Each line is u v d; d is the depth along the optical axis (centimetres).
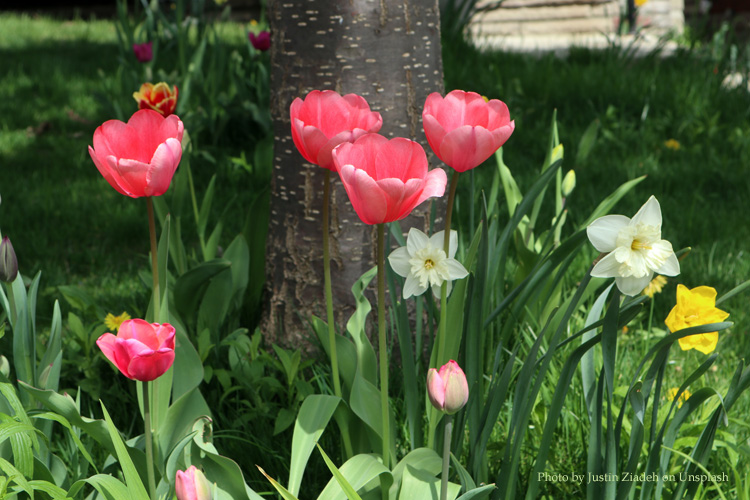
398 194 123
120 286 345
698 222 396
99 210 442
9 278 154
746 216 409
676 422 150
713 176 475
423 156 129
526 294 189
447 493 145
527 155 535
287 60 241
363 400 167
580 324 262
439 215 255
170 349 127
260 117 536
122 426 224
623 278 133
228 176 491
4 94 705
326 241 157
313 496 195
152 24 638
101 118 643
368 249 245
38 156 541
